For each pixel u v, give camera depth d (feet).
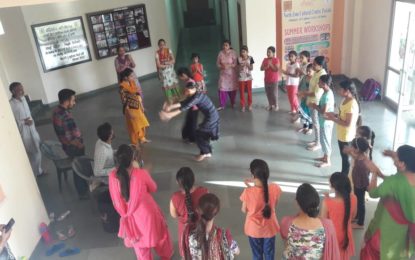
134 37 33.45
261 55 26.99
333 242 8.33
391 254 10.14
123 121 25.39
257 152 19.44
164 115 17.78
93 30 30.73
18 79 28.07
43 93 28.94
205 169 18.30
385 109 23.09
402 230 9.82
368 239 10.88
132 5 32.65
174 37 41.57
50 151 17.04
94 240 14.32
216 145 20.58
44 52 28.35
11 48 27.20
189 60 39.60
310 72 18.86
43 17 27.86
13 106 17.57
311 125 20.83
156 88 31.81
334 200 9.51
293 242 8.40
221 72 24.38
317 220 8.38
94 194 14.01
